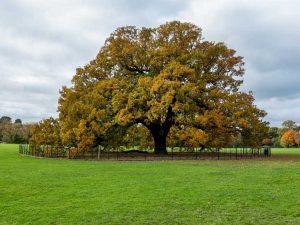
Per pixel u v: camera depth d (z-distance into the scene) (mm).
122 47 47969
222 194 17578
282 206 15305
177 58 45656
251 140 47094
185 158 40656
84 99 45875
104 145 46500
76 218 13812
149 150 55438
